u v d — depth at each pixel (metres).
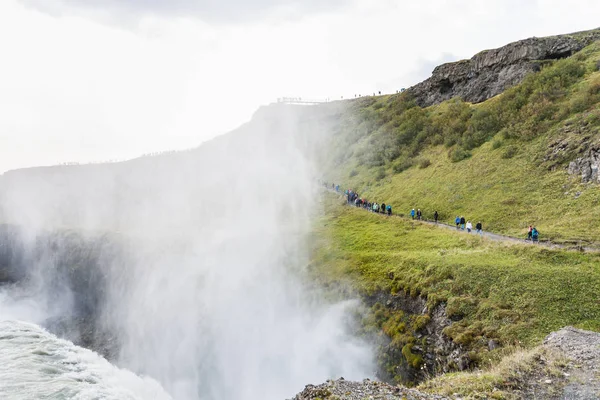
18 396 23.00
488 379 13.58
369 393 13.20
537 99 51.72
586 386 12.14
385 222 45.91
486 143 52.28
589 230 29.59
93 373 31.84
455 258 29.03
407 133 70.00
